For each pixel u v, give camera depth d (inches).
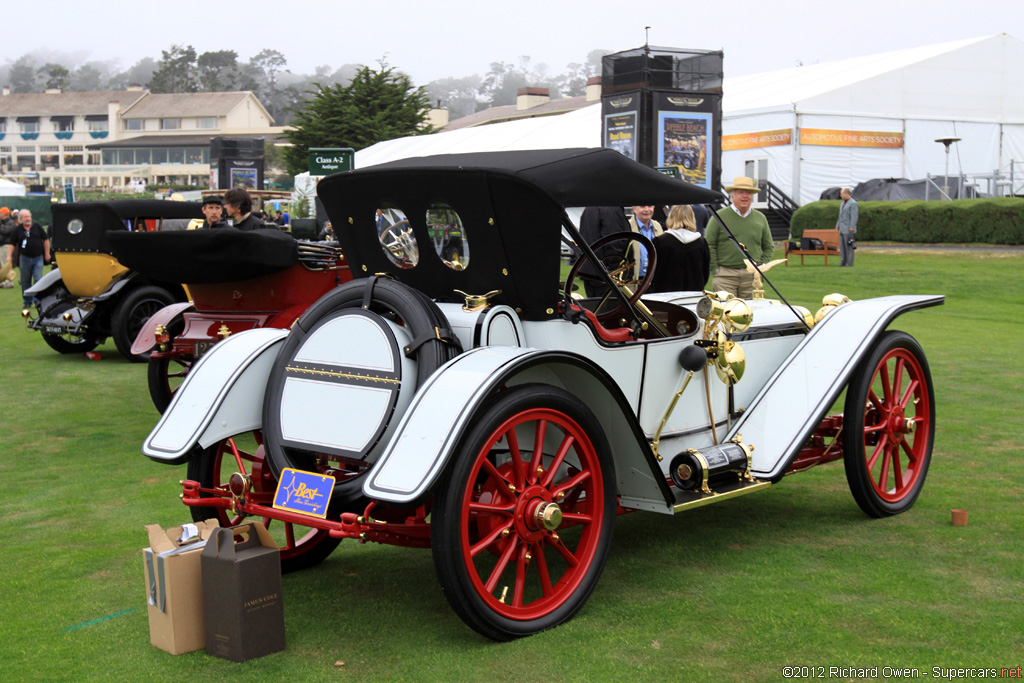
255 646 117.1
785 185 1067.3
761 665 112.4
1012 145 1150.3
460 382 115.5
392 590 141.9
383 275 134.3
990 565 144.3
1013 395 282.7
